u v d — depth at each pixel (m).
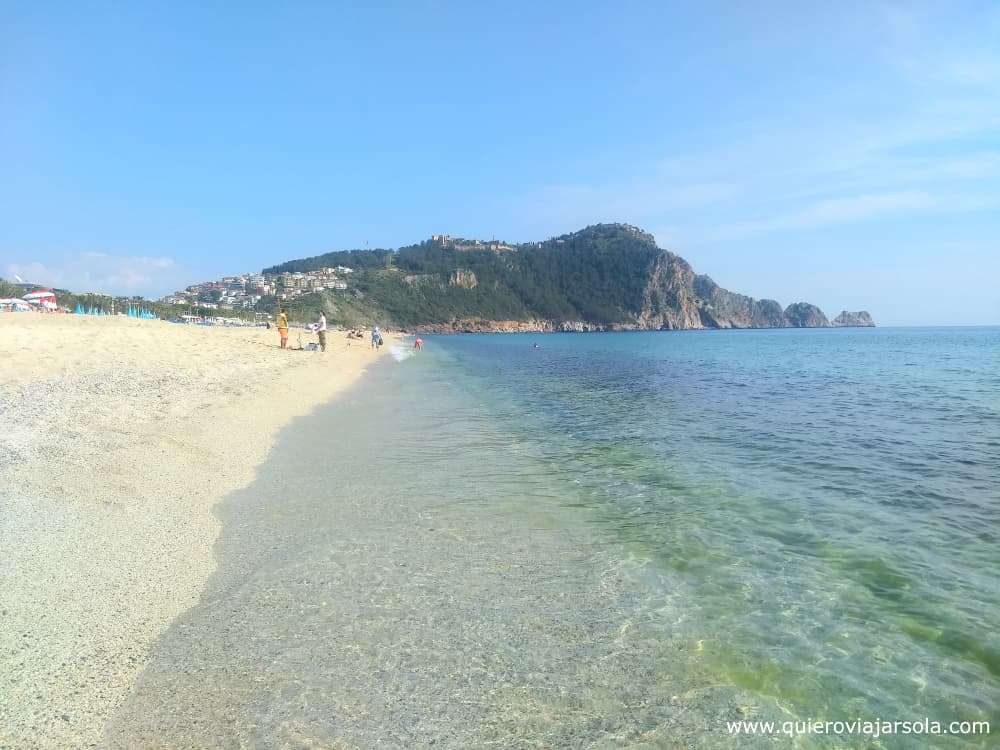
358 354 44.94
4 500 6.93
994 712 4.45
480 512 8.60
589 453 12.75
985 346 77.00
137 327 38.44
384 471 10.73
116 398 13.50
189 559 6.47
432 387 26.27
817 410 19.66
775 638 5.39
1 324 28.69
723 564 7.01
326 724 4.00
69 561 5.82
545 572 6.64
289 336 56.56
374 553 6.96
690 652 5.12
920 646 5.32
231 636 5.02
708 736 4.09
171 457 9.80
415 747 3.84
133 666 4.49
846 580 6.64
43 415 11.02
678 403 21.58
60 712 3.86
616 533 7.94
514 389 26.52
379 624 5.34
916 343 89.50
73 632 4.72
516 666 4.80
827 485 10.46
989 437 14.84
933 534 8.10
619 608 5.86
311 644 4.96
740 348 77.62
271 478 9.93
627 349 76.75
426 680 4.56
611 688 4.58
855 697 4.59
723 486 10.32
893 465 11.95
